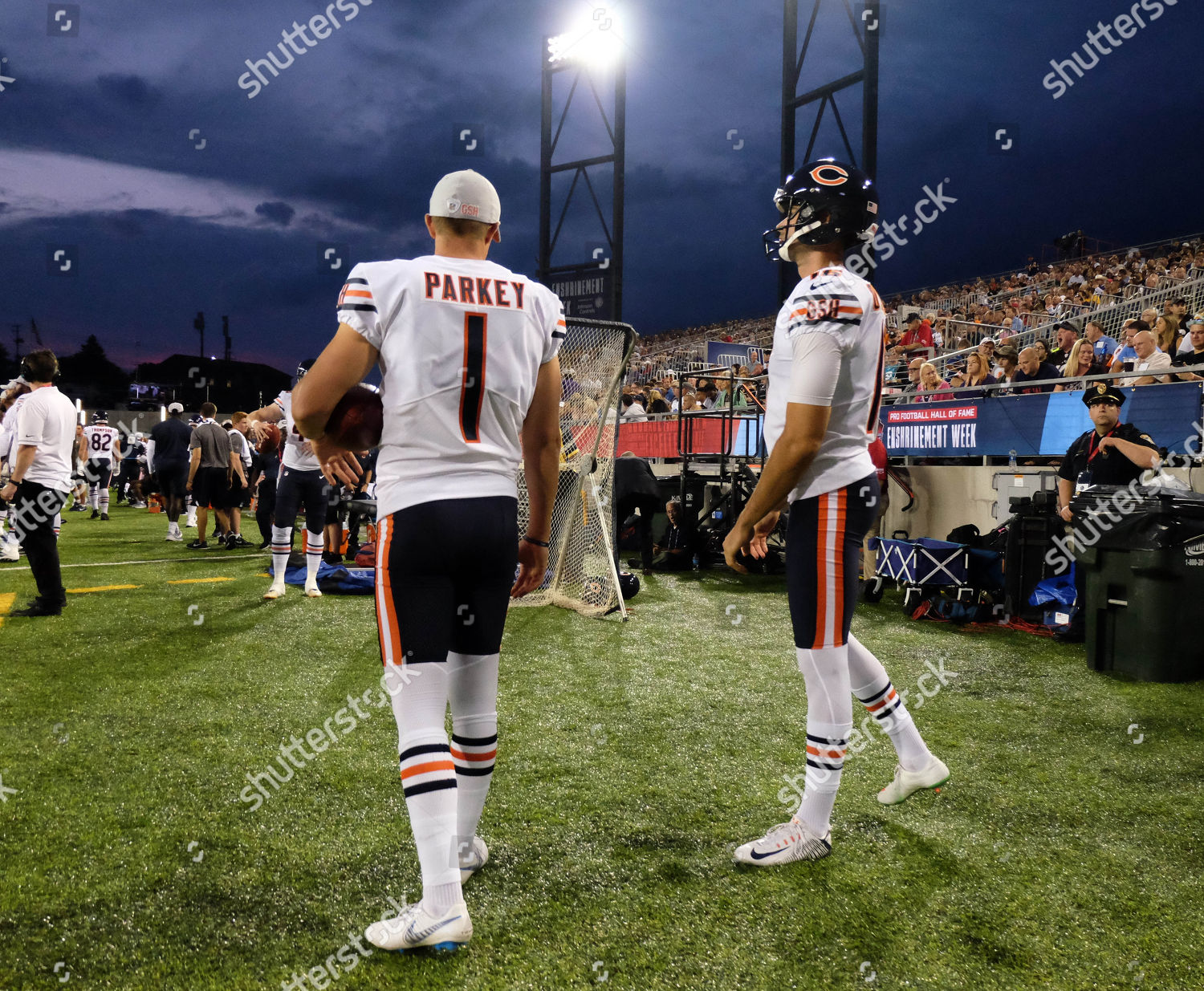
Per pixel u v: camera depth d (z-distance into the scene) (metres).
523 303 1.74
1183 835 2.19
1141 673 3.79
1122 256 17.36
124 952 1.65
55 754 2.71
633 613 5.43
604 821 2.28
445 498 1.62
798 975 1.60
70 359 28.56
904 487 7.11
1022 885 1.93
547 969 1.61
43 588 4.91
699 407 11.28
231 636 4.44
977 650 4.43
